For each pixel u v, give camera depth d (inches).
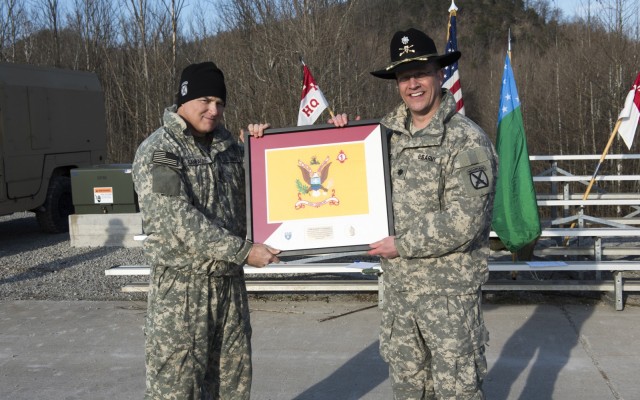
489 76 1412.4
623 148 582.6
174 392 110.3
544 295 230.8
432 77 108.9
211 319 112.7
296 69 639.1
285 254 112.6
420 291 108.0
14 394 160.7
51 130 400.2
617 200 290.5
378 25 1191.6
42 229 411.5
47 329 210.4
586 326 198.5
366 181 113.6
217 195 113.4
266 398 155.6
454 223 101.4
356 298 236.4
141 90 822.5
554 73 817.5
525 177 238.2
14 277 289.6
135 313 227.0
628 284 216.5
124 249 354.3
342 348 186.2
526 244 236.4
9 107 366.9
